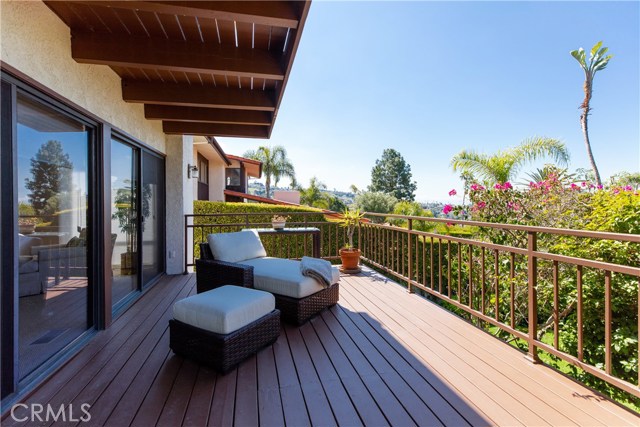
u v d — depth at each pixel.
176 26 2.32
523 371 2.12
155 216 4.61
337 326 2.91
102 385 1.94
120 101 3.20
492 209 4.21
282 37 2.48
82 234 2.61
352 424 1.60
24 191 1.92
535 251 2.24
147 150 4.20
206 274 3.27
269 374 2.08
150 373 2.09
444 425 1.59
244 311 2.25
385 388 1.92
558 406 1.74
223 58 2.58
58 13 2.13
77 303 2.54
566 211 3.69
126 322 3.00
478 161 5.93
